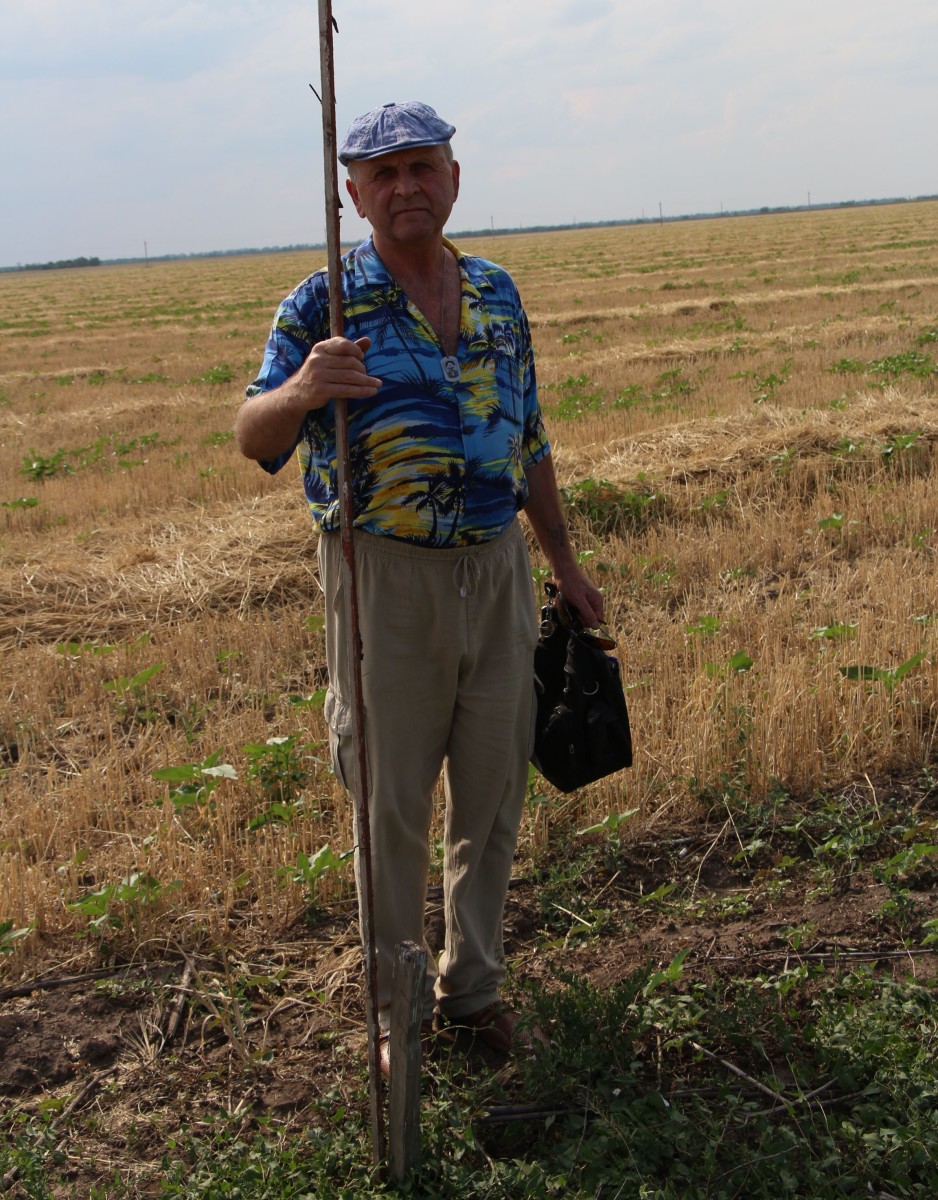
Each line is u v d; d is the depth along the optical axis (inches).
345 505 87.5
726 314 835.4
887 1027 105.4
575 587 113.0
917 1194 89.6
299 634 236.4
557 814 153.2
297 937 133.9
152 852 148.1
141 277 3405.5
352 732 99.7
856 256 1412.4
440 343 95.3
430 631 98.1
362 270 94.7
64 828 161.5
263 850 146.2
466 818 108.1
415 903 106.1
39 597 265.3
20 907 137.5
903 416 353.4
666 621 225.5
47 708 208.7
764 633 206.5
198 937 133.4
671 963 117.1
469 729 104.0
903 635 199.5
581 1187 91.7
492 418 97.0
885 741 165.3
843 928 128.0
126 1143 103.0
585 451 356.8
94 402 645.9
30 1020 120.6
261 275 2706.7
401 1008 89.9
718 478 318.0
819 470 317.4
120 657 227.3
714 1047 109.4
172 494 372.5
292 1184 94.6
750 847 144.2
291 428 89.4
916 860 135.3
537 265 1795.0
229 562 275.7
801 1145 94.6
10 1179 97.4
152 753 186.7
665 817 155.8
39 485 417.4
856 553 268.7
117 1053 115.9
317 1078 109.8
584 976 114.5
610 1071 104.5
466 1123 100.2
